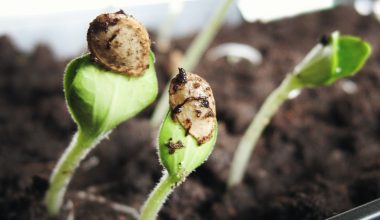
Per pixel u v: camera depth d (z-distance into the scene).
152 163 0.14
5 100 0.17
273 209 0.13
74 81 0.08
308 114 0.17
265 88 0.18
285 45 0.20
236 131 0.16
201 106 0.08
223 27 0.21
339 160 0.15
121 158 0.15
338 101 0.17
